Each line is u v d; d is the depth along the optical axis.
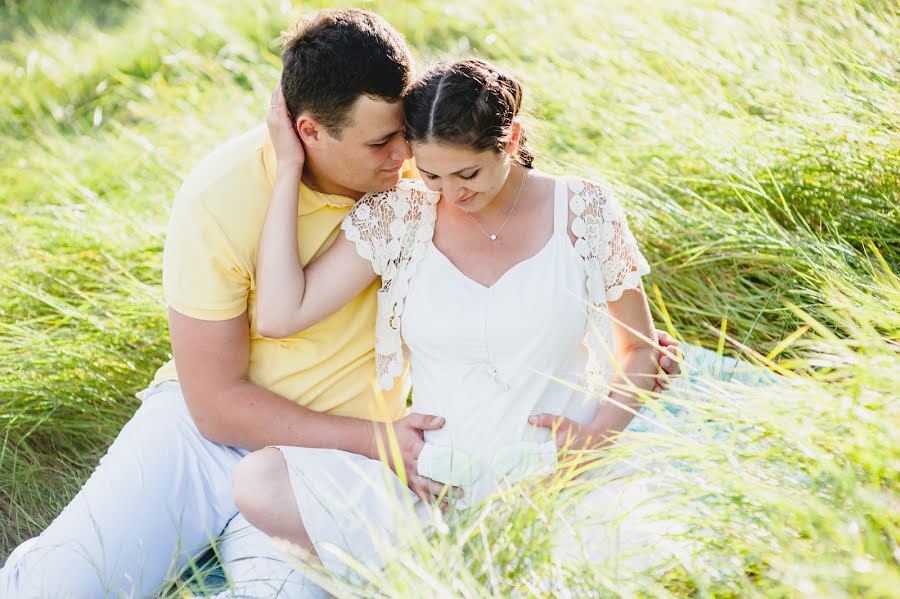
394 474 2.35
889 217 3.00
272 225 2.32
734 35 3.90
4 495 3.00
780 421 1.85
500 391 2.38
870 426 1.82
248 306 2.47
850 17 3.46
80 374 3.22
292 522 2.23
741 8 3.97
